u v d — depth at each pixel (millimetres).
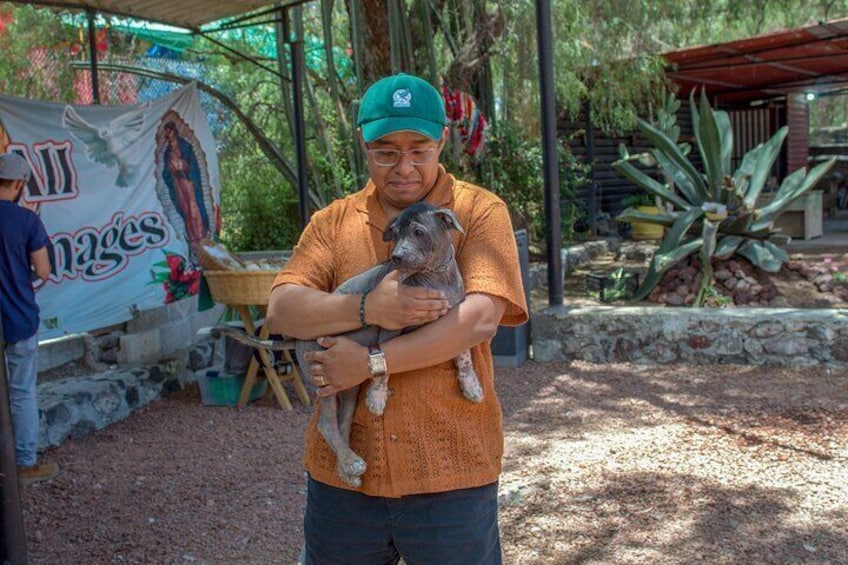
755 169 9484
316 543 2279
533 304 9352
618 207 16172
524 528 3955
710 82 15906
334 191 10945
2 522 2953
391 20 9211
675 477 4508
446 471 2102
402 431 2098
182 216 7633
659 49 12812
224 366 6371
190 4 7176
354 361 2012
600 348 7246
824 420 5379
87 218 6641
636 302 9164
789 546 3670
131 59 11078
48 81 10094
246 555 3848
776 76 15609
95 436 5664
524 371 7078
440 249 1991
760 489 4305
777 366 6785
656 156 9570
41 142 6309
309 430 2293
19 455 4785
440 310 1997
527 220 11836
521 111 11430
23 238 4773
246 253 9953
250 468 5012
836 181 19516
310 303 2107
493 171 11250
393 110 2061
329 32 9734
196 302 7844
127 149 7027
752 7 12617
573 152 15141
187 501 4508
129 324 7098
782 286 9047
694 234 9555
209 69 12125
